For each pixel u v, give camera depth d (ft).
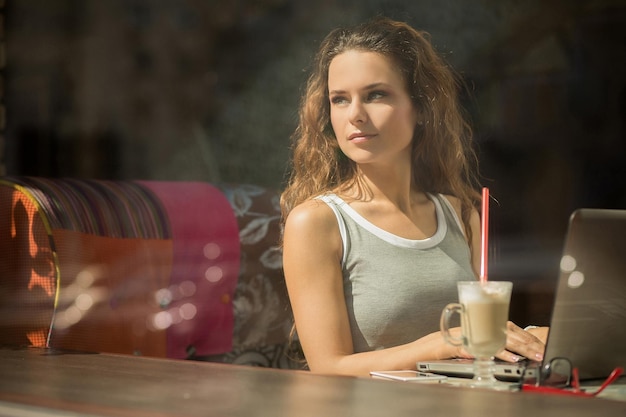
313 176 8.66
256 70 21.80
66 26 20.04
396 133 7.98
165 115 21.76
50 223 8.31
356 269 7.79
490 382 5.52
